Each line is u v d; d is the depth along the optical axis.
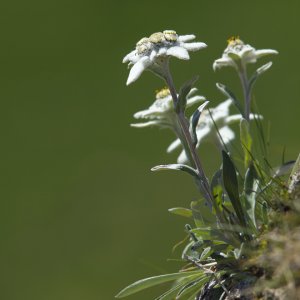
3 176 3.71
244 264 1.13
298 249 1.10
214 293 1.16
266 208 1.15
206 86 3.30
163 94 1.24
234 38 1.25
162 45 1.16
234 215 1.17
